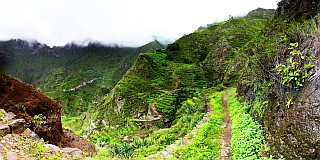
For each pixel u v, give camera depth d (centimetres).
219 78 7881
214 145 1107
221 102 2462
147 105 6756
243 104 1716
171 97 6688
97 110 7619
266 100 1098
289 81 844
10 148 753
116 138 6059
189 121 2255
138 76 8212
